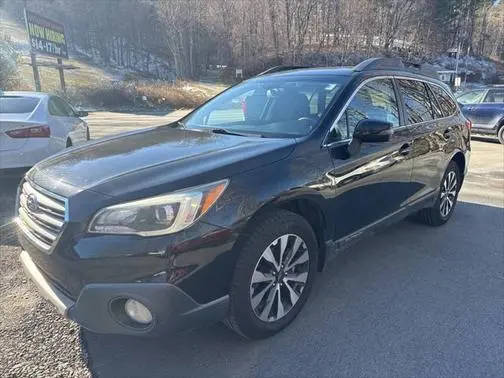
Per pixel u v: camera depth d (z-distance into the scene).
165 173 2.50
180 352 2.74
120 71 76.94
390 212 3.92
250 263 2.59
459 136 5.02
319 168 3.01
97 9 93.25
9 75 25.39
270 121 3.52
